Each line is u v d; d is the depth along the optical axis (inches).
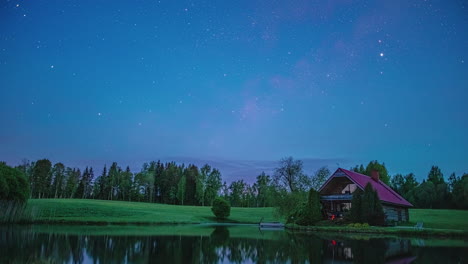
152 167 5012.3
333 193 1750.7
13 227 1339.8
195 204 4394.7
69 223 1675.7
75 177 4623.5
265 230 1475.1
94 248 677.3
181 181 4323.3
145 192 4803.2
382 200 1523.1
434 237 1035.9
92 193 4909.0
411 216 2050.9
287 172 2050.9
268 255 612.7
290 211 1781.5
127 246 722.8
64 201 2758.4
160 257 572.1
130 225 1705.2
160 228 1492.4
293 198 1796.3
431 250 671.1
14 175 1664.6
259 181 4722.0
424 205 3056.1
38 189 4163.4
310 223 1553.9
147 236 1004.6
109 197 4729.3
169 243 807.7
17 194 1647.4
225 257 586.2
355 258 566.9
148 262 519.2
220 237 1031.0
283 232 1322.6
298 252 655.1
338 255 605.3
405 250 672.4
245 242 864.3
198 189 4183.1
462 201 2834.6
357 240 924.0
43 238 874.1
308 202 1594.5
